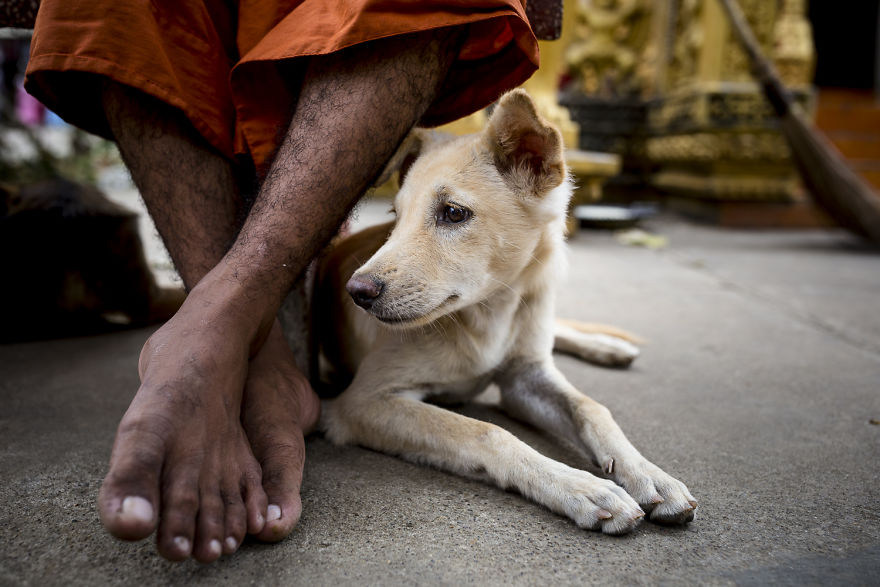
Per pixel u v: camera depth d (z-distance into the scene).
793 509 1.57
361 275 1.70
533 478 1.55
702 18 7.12
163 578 1.22
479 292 1.86
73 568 1.25
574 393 1.92
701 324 3.47
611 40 8.66
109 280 2.90
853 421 2.17
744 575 1.29
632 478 1.56
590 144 8.71
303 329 2.08
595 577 1.27
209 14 1.76
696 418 2.16
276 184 1.54
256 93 1.72
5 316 2.76
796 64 7.06
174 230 1.70
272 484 1.38
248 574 1.24
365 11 1.48
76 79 1.79
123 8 1.58
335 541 1.37
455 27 1.67
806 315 3.70
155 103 1.69
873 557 1.37
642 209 7.13
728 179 7.20
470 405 2.27
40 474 1.62
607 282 4.50
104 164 7.38
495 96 2.06
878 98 9.24
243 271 1.48
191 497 1.19
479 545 1.37
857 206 5.76
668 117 7.91
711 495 1.64
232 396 1.39
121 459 1.17
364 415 1.85
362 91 1.55
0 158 5.32
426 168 1.91
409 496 1.58
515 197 1.89
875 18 9.77
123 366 2.50
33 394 2.19
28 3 1.99
